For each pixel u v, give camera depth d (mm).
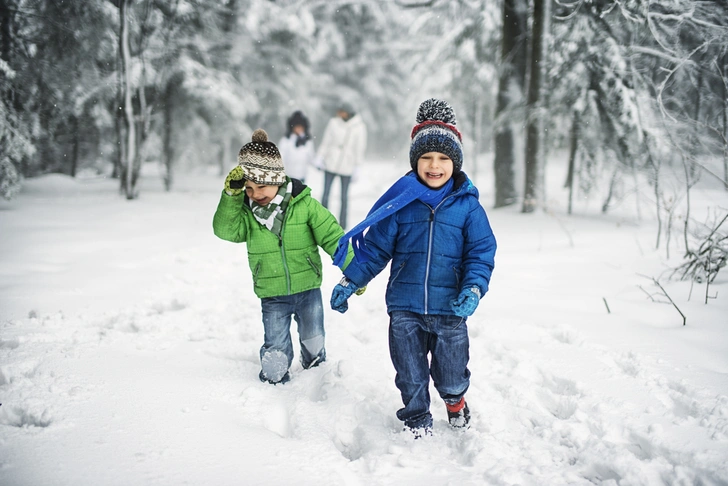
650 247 6684
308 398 3113
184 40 14312
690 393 3051
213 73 15664
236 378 3324
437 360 2756
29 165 13359
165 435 2576
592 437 2641
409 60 16625
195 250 7227
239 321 4426
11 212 9750
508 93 11195
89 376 3195
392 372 3508
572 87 9398
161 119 15398
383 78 30719
